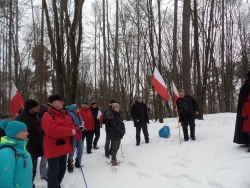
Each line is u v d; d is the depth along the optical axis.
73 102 9.39
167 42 27.11
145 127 8.53
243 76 26.50
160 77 8.43
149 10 14.91
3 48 18.91
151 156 6.68
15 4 15.02
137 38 22.95
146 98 29.88
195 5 14.09
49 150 4.38
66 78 10.12
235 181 4.28
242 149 5.89
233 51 25.20
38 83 17.91
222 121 11.15
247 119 5.83
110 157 7.54
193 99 7.76
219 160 5.44
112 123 6.50
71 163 6.25
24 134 2.93
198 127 9.84
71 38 9.27
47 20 9.22
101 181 5.42
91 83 36.69
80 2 9.09
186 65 11.26
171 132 9.78
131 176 5.50
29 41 20.11
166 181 4.91
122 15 23.72
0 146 2.76
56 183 4.41
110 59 23.41
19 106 6.73
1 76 20.05
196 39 14.27
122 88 25.05
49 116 4.36
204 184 4.48
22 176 2.75
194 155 6.05
